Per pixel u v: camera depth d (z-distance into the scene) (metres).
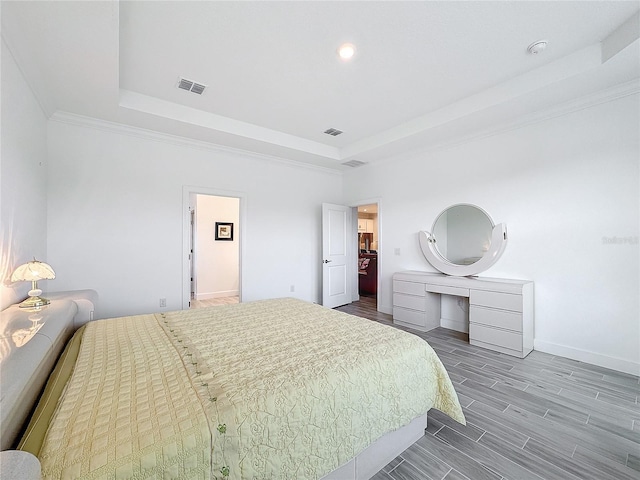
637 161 2.48
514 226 3.24
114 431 0.86
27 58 2.02
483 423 1.86
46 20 1.68
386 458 1.52
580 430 1.78
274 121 3.58
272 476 1.03
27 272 1.85
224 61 2.34
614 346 2.61
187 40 2.09
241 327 1.93
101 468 0.74
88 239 3.16
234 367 1.32
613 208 2.61
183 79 2.62
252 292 4.43
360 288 6.54
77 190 3.09
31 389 1.02
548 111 2.90
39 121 2.63
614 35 2.04
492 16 1.88
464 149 3.69
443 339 3.48
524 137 3.15
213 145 3.93
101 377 1.20
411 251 4.33
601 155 2.66
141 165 3.48
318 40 2.10
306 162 4.83
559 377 2.47
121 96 2.81
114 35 1.82
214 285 6.13
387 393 1.44
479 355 2.96
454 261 3.79
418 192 4.22
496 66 2.44
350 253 5.51
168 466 0.82
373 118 3.49
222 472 0.92
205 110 3.28
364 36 2.05
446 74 2.55
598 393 2.21
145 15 1.83
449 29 1.99
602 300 2.67
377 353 1.53
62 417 0.91
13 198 1.99
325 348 1.57
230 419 0.97
